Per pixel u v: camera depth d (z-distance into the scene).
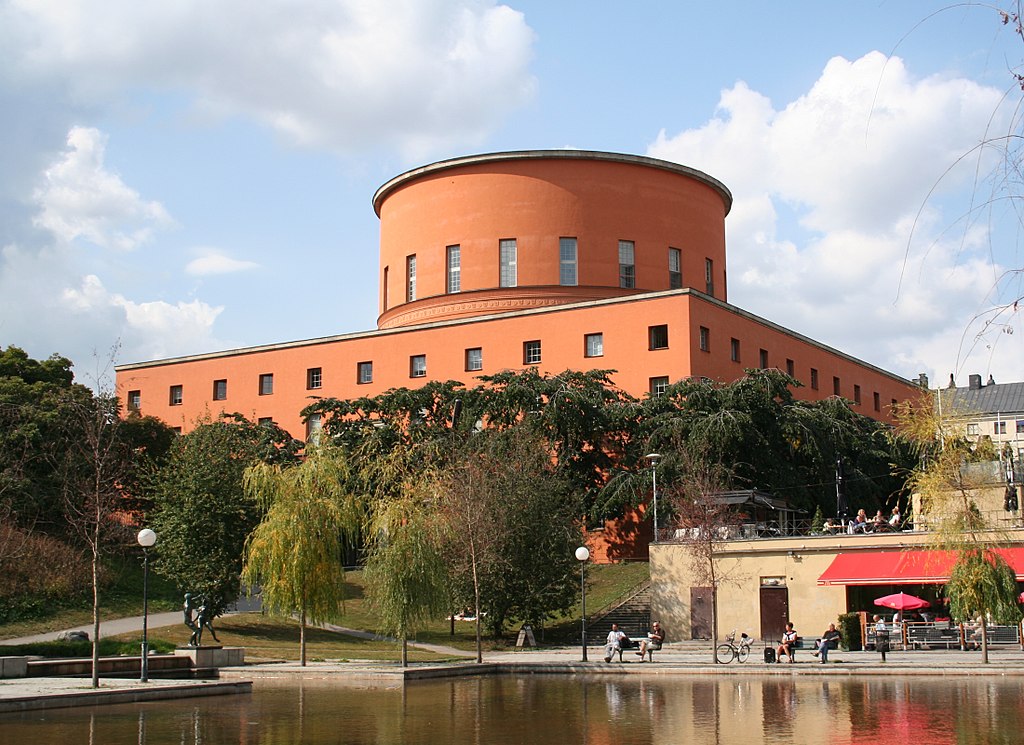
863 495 59.97
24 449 53.50
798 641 41.78
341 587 40.38
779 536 49.94
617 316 64.81
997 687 31.11
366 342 73.88
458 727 23.66
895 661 38.22
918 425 44.84
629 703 28.39
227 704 28.36
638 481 54.19
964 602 37.00
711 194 77.31
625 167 72.31
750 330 69.12
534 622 49.44
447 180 74.25
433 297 73.31
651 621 50.03
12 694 27.62
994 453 47.66
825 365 79.06
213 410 79.38
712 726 23.59
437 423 62.09
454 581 47.66
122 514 65.19
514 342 68.00
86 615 48.69
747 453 55.41
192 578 46.62
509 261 71.62
